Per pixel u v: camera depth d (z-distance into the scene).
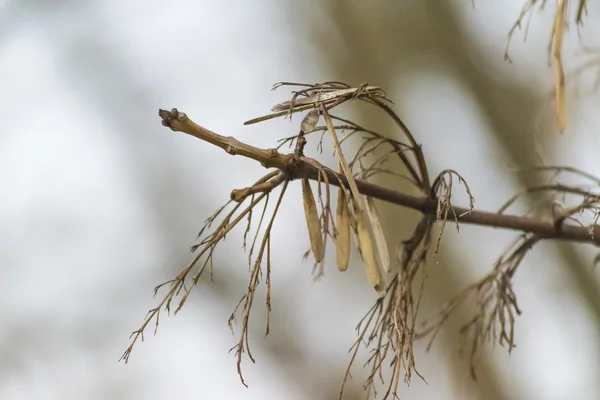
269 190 1.15
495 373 1.83
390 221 2.13
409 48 2.54
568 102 1.54
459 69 2.35
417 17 2.56
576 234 1.22
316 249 1.16
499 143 2.12
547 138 1.62
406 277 1.20
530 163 1.85
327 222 1.15
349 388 1.86
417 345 1.86
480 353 1.70
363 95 1.16
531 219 1.22
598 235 1.21
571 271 1.91
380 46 2.62
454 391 1.79
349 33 2.70
